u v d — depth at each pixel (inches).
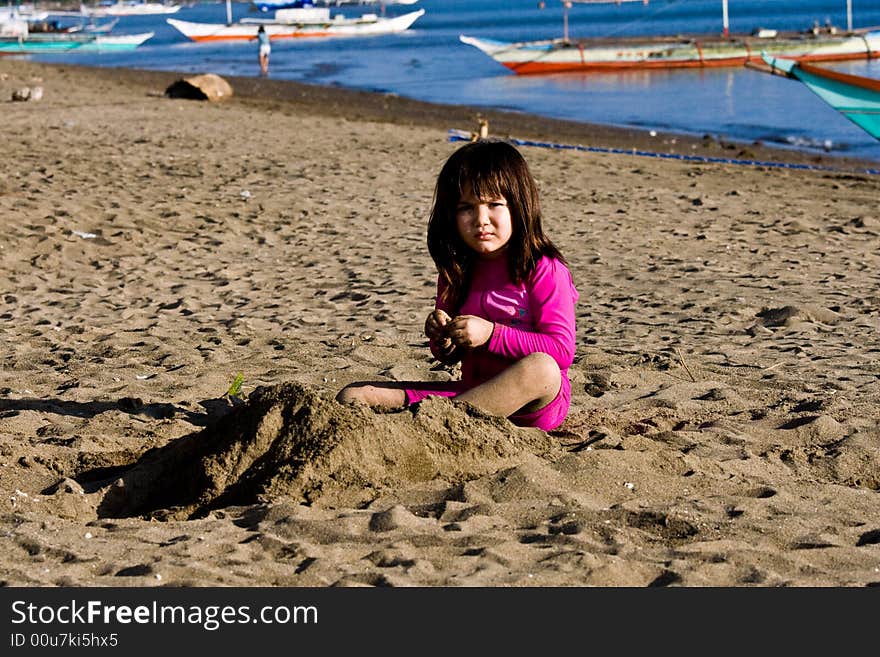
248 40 2084.2
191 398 212.2
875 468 167.6
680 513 142.0
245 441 154.7
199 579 126.1
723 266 362.9
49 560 132.6
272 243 394.9
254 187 495.8
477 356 169.6
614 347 254.1
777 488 156.2
